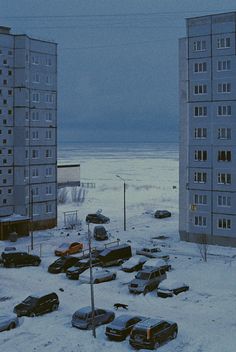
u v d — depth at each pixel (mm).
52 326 41125
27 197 87312
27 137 87000
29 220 83312
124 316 40062
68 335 38969
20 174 86188
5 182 85688
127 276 58562
